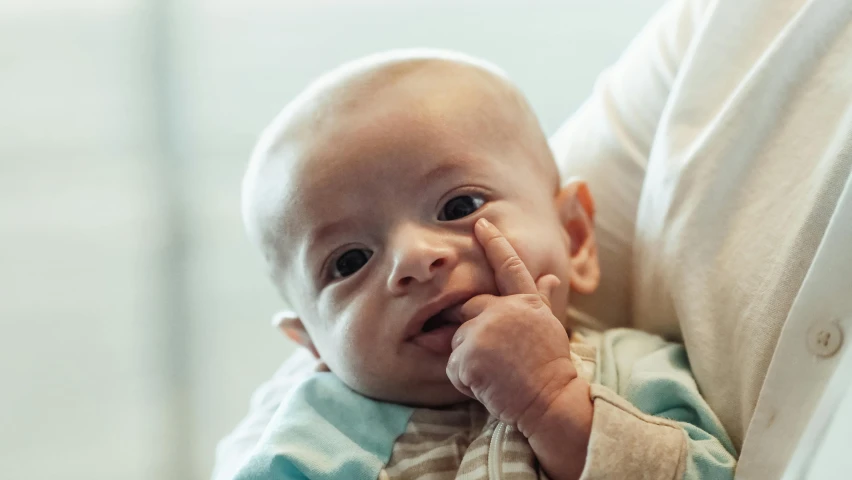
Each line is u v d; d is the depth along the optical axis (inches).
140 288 67.9
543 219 32.4
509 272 28.6
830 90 27.1
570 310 38.3
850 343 23.4
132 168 67.6
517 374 26.4
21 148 67.3
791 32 28.1
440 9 66.9
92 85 66.9
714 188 29.6
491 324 27.0
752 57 30.8
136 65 66.7
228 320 68.8
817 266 24.2
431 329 29.5
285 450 28.9
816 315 24.3
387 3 67.2
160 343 67.7
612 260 37.4
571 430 25.9
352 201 30.6
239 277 69.2
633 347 32.5
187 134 67.6
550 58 65.6
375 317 29.8
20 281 67.3
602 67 64.8
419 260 28.2
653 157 33.1
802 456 24.1
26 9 66.0
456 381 27.5
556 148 41.6
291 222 31.9
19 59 66.6
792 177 27.4
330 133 31.4
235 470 30.9
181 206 68.1
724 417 28.8
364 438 30.0
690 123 31.8
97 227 67.9
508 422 26.8
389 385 30.4
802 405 24.5
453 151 30.8
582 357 31.7
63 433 64.3
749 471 25.5
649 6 64.4
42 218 67.7
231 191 68.7
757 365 26.9
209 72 67.4
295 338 38.4
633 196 36.8
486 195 30.9
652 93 36.7
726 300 28.7
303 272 32.2
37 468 62.2
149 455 64.6
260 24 67.2
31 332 66.7
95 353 66.9
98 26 66.1
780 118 28.2
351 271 31.4
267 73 67.9
